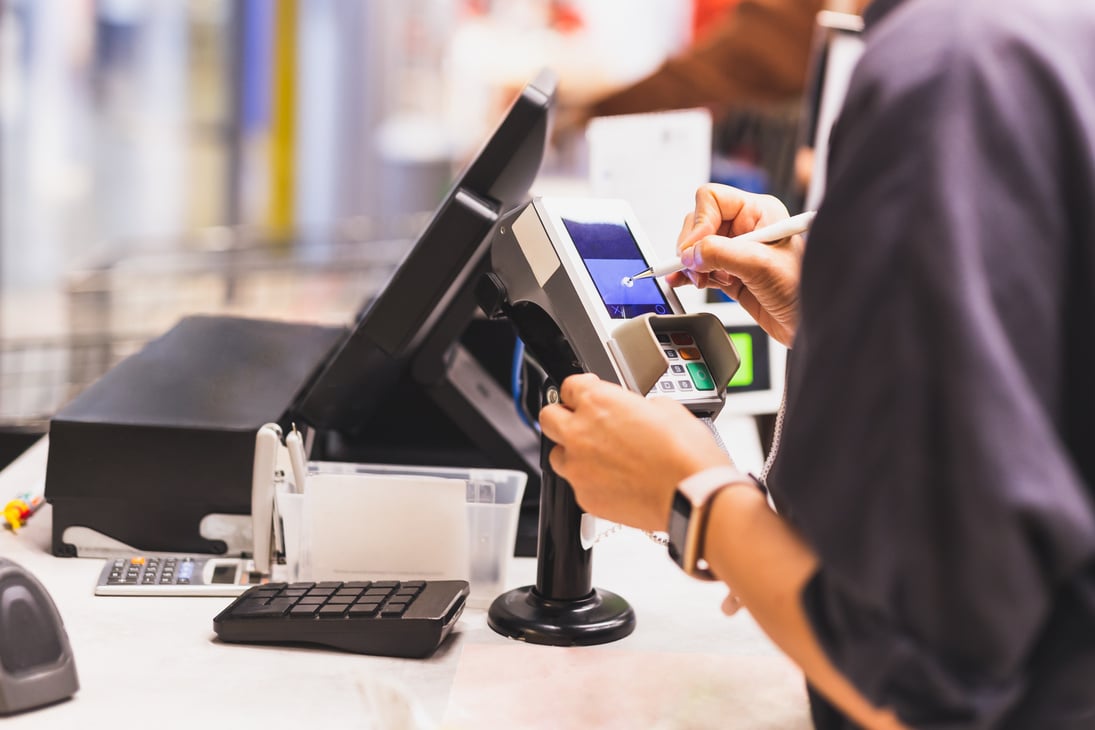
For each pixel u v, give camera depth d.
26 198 5.21
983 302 0.54
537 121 1.18
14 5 5.05
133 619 1.07
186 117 5.44
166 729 0.84
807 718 0.92
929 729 0.55
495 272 1.04
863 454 0.55
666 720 0.90
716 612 1.16
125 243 4.95
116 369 1.40
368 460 1.55
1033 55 0.57
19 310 5.20
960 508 0.52
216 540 1.25
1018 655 0.54
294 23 5.49
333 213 5.72
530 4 4.41
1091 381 0.56
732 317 1.65
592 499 0.76
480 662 1.00
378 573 1.14
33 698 0.86
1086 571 0.56
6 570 0.85
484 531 1.14
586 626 1.06
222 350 1.50
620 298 0.96
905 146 0.57
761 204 1.11
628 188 1.80
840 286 0.58
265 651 1.00
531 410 1.33
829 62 1.89
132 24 5.28
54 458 1.23
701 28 4.25
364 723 0.86
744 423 1.98
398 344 1.20
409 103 5.48
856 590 0.56
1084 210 0.56
